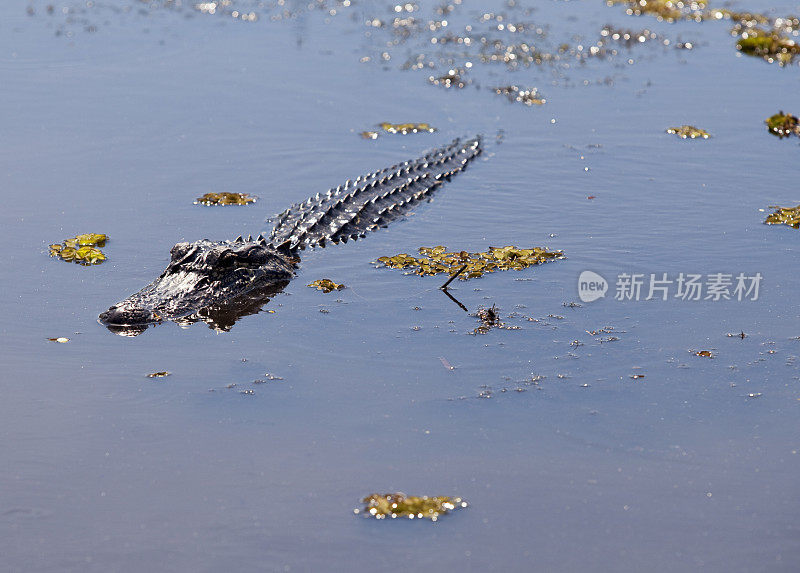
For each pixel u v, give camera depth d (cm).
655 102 2050
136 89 2034
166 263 1290
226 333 1109
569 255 1337
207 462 859
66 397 959
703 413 952
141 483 830
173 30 2477
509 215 1487
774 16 2752
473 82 2178
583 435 912
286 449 880
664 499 820
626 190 1587
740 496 823
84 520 785
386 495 811
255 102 1992
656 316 1159
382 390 984
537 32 2570
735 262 1312
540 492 826
